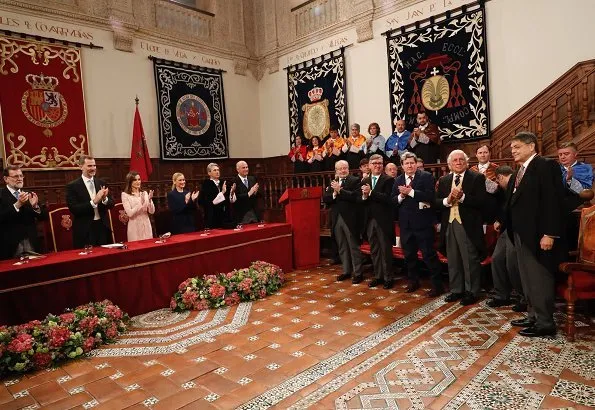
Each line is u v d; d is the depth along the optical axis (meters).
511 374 2.54
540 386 2.38
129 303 4.05
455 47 6.95
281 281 4.97
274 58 10.20
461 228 3.93
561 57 5.96
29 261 3.71
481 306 3.88
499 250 3.78
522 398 2.26
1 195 4.38
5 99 6.61
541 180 2.98
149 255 4.20
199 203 5.93
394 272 5.41
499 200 3.98
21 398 2.58
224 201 5.96
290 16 9.77
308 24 9.43
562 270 2.91
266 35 10.35
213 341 3.35
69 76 7.32
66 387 2.69
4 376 2.88
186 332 3.59
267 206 9.42
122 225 6.19
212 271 4.76
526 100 6.33
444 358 2.81
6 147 6.63
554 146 5.57
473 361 2.74
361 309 3.97
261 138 10.72
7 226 4.36
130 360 3.06
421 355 2.88
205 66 9.57
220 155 9.80
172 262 4.39
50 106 7.09
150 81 8.56
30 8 6.84
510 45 6.44
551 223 2.91
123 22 8.01
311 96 9.40
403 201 4.38
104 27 7.80
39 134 6.97
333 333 3.39
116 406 2.41
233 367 2.85
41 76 6.99
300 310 4.04
